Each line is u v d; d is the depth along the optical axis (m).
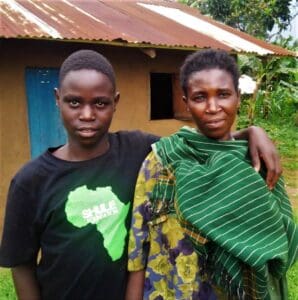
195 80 1.63
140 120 6.70
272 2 17.19
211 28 8.12
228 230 1.50
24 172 1.79
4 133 5.46
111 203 1.77
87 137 1.74
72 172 1.78
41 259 1.84
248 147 1.71
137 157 1.87
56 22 5.79
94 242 1.75
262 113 13.56
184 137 1.70
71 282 1.75
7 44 5.38
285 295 1.67
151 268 1.71
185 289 1.63
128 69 6.49
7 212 1.80
